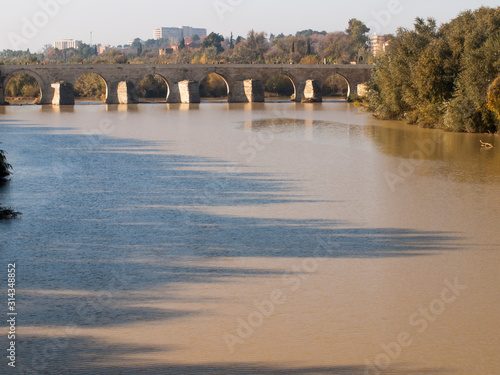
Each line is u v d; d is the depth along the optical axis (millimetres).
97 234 25453
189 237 25031
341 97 150250
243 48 167250
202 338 16047
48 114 91875
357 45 175000
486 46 55125
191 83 121812
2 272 20875
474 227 26141
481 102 56375
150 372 14344
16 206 30328
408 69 67312
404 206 30031
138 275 20656
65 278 20344
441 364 14781
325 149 50875
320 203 30812
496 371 14453
